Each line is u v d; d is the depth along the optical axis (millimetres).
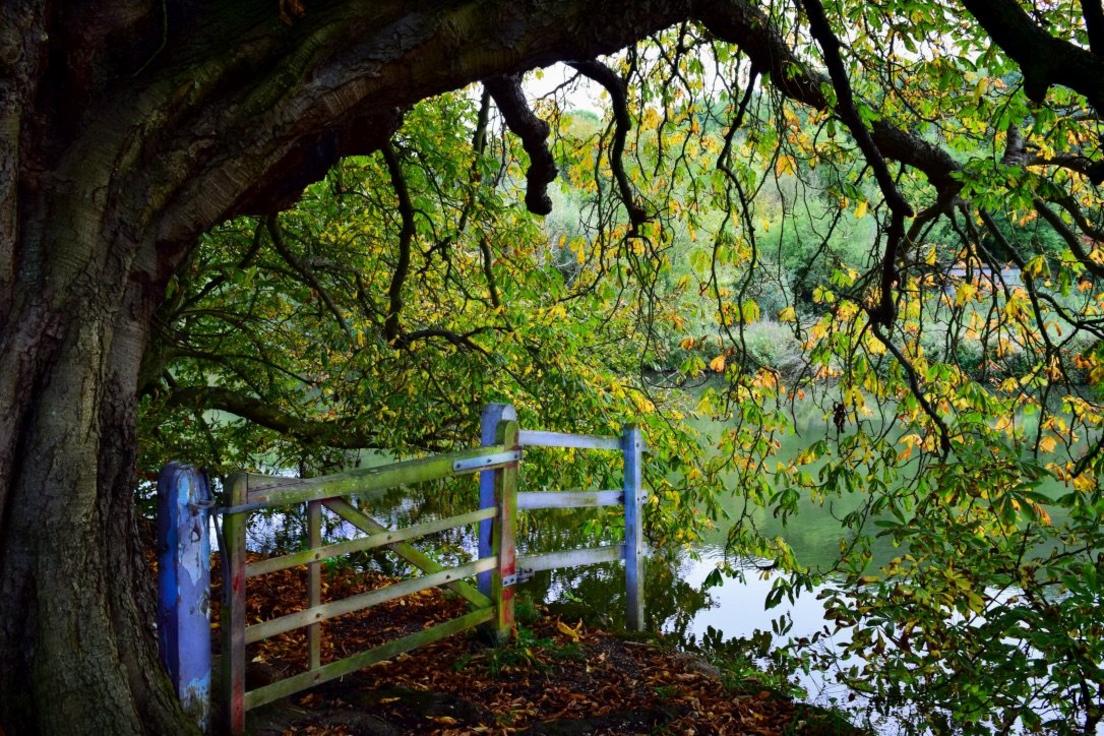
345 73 2783
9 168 2449
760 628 6449
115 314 2641
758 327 13281
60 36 2561
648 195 6836
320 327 6984
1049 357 4832
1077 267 4656
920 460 4816
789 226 14766
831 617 4543
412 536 3840
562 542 8945
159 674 2777
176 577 2893
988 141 5473
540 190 5348
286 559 3320
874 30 5336
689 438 6359
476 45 2951
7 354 2443
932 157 5094
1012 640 4918
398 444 6402
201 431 7688
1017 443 4812
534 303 6633
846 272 5555
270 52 2730
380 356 6047
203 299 7605
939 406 5215
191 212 2725
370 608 5012
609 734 3686
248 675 3590
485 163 6258
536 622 4945
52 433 2480
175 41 2738
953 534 4355
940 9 4684
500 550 4352
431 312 7590
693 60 5668
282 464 8367
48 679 2424
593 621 5129
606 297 6172
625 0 3188
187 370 8273
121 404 2684
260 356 7898
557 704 3887
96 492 2602
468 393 6445
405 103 3068
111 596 2645
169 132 2658
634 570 5168
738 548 5473
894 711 4559
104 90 2662
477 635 4445
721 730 3873
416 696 3682
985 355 5477
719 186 5383
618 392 6559
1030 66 3188
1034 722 3787
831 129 4887
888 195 4367
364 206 6891
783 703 4344
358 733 3340
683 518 6273
